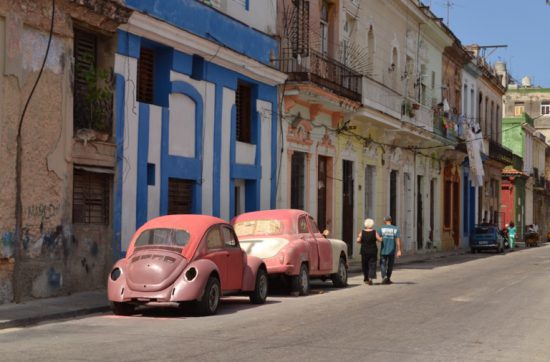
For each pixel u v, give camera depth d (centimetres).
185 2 1916
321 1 2759
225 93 2125
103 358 876
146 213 1761
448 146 4169
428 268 2838
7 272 1355
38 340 1013
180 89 1900
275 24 2467
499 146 5806
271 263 1647
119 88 1664
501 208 6431
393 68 3481
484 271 2652
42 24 1430
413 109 3450
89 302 1395
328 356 923
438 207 4350
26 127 1398
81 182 1573
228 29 2131
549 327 1223
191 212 1978
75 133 1540
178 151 1908
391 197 3588
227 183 2134
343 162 2978
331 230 2822
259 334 1090
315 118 2675
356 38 3030
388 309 1437
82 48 1603
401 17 3594
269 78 2336
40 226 1429
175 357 890
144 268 1274
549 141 9169
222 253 1378
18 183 1373
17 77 1373
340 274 1941
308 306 1482
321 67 2555
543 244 6725
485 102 5591
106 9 1577
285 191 2473
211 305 1316
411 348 995
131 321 1228
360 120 2998
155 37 1781
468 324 1241
